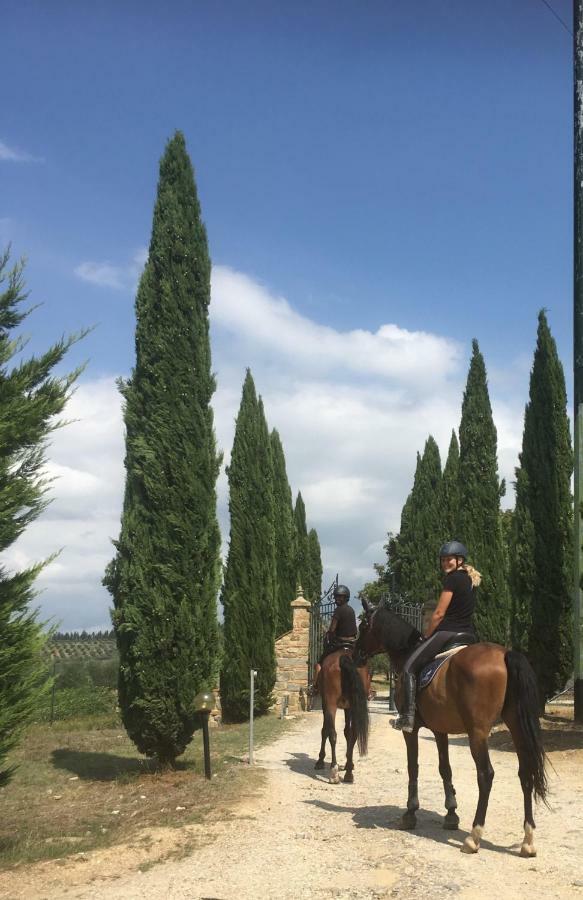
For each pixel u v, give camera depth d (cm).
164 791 1148
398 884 691
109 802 1095
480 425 2466
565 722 1870
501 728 1764
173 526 1295
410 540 4103
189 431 1335
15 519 826
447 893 667
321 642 2462
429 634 881
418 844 817
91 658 2992
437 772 1301
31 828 944
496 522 2398
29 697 811
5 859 802
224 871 741
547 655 2030
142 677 1255
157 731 1267
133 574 1277
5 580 820
